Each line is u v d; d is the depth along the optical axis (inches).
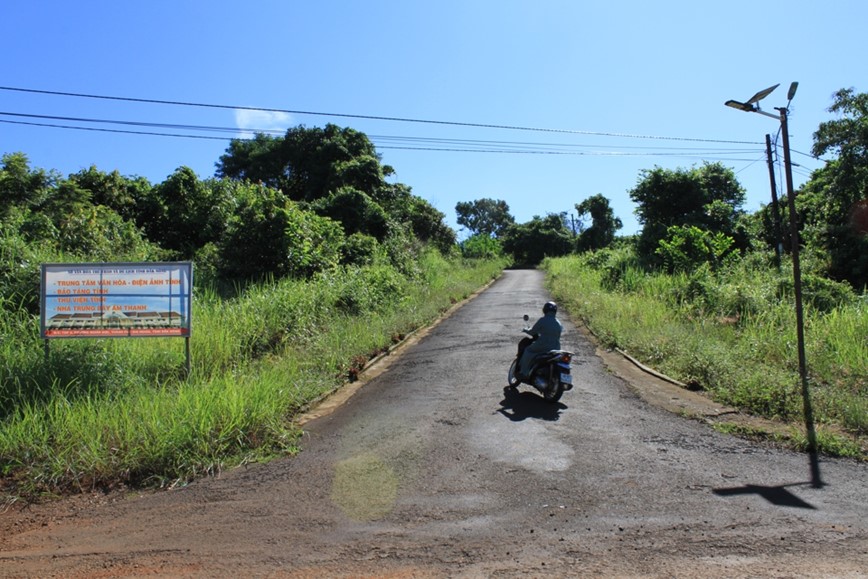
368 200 1162.6
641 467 237.6
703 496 207.5
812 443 256.2
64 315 347.3
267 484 230.2
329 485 226.5
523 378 368.8
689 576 153.9
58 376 321.4
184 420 264.7
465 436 282.8
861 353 380.2
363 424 308.8
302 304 530.0
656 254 1077.8
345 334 519.5
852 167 866.1
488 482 224.8
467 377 418.0
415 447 268.4
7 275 435.8
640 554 166.7
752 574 154.0
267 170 1531.7
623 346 502.6
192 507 211.5
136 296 352.2
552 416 315.9
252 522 196.9
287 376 364.5
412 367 462.0
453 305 952.3
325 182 1439.5
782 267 877.8
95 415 273.4
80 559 176.1
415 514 198.1
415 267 1128.8
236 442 267.1
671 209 1194.0
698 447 261.6
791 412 304.3
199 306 473.4
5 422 273.0
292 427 297.4
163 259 695.1
